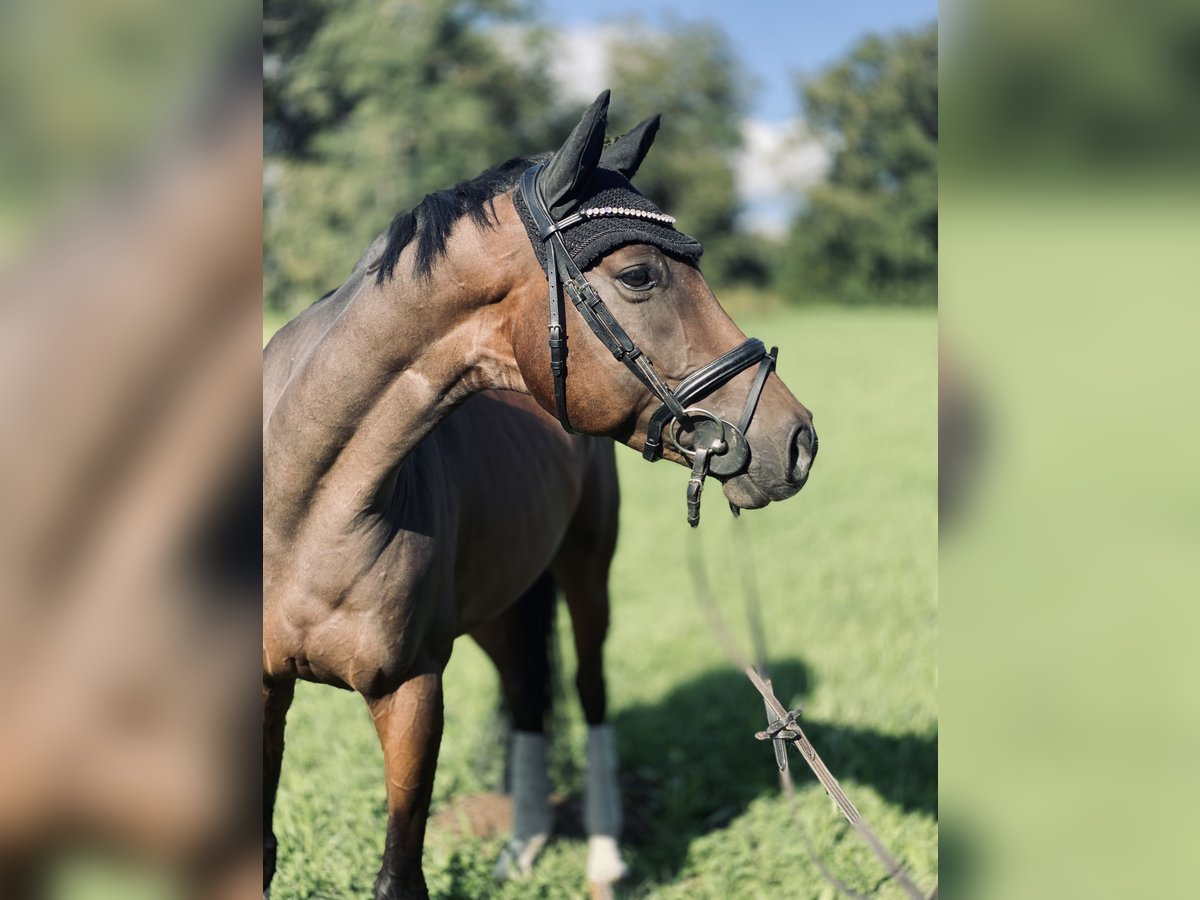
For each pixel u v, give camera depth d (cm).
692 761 425
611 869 339
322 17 3525
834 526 812
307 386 215
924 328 3125
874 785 387
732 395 205
